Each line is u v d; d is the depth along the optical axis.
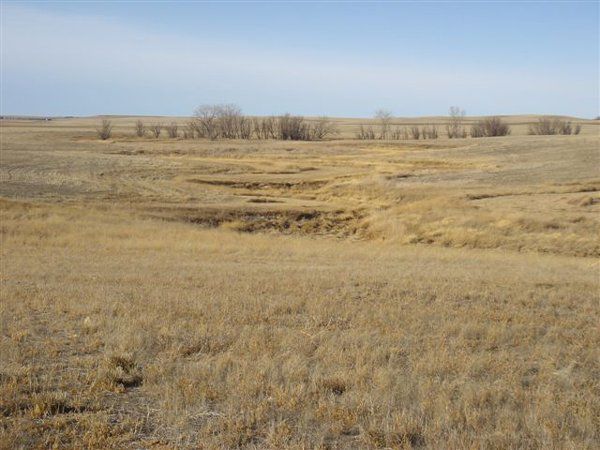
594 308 11.52
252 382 6.76
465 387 6.74
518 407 6.34
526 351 8.50
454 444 5.37
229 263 18.41
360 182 46.47
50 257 18.95
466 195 37.94
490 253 25.41
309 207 37.81
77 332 8.98
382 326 9.52
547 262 21.73
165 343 8.35
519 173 45.16
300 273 15.57
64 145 77.44
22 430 5.59
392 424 5.77
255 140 100.81
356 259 20.83
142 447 5.42
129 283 13.45
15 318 9.67
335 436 5.68
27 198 36.84
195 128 114.88
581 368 7.73
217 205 38.03
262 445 5.46
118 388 6.71
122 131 134.62
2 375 6.96
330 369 7.33
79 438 5.54
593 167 44.94
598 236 27.59
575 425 5.84
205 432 5.66
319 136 111.12
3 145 73.69
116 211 34.25
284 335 8.77
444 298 12.02
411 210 35.06
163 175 51.88
